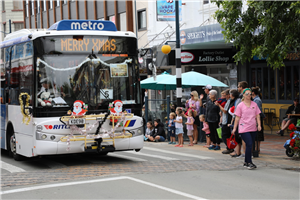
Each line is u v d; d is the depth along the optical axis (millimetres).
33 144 11039
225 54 21156
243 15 12945
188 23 24188
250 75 21156
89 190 8273
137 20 30250
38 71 10906
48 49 10977
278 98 19859
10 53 12961
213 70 23875
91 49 11312
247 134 10672
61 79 11000
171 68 26938
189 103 16484
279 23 12289
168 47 17375
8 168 11328
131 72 11758
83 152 11102
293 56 18953
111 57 11516
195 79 18531
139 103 11844
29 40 11297
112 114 11328
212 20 22297
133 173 10008
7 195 8000
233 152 13102
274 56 12227
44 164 11984
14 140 12570
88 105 11148
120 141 11438
